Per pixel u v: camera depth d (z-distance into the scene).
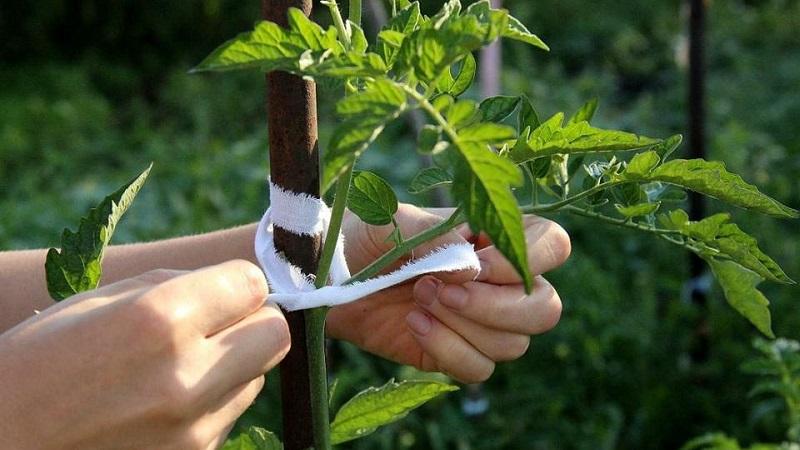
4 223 1.72
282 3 0.36
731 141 1.86
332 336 0.56
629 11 2.89
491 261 0.47
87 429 0.33
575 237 1.65
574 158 0.43
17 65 2.76
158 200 1.86
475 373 0.50
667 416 1.25
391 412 0.43
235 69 0.32
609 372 1.32
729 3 2.88
